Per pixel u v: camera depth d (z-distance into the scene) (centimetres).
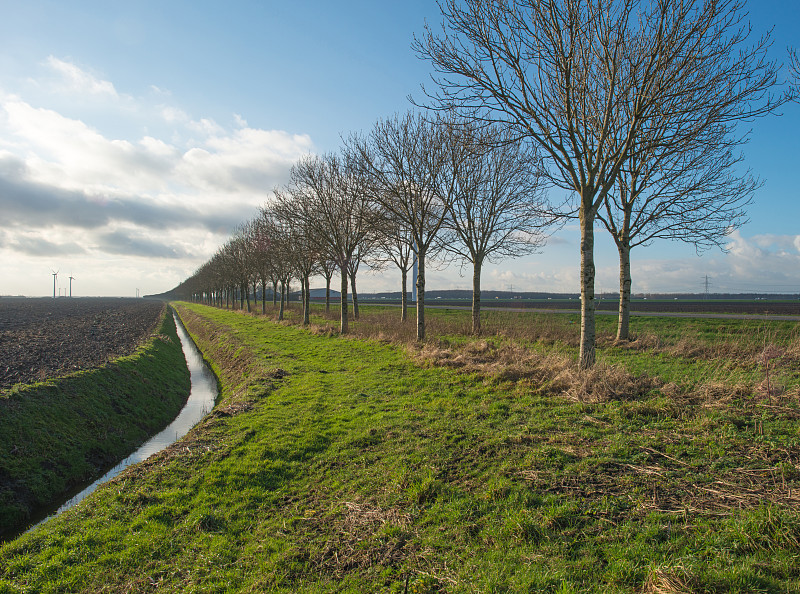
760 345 1299
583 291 1068
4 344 2252
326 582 463
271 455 856
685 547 396
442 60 1106
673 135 995
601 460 591
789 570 345
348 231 2556
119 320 4522
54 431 1091
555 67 1046
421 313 1945
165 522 648
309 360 1858
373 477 692
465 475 634
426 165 1908
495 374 1147
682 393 855
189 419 1580
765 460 539
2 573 550
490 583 393
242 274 5438
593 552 418
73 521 664
